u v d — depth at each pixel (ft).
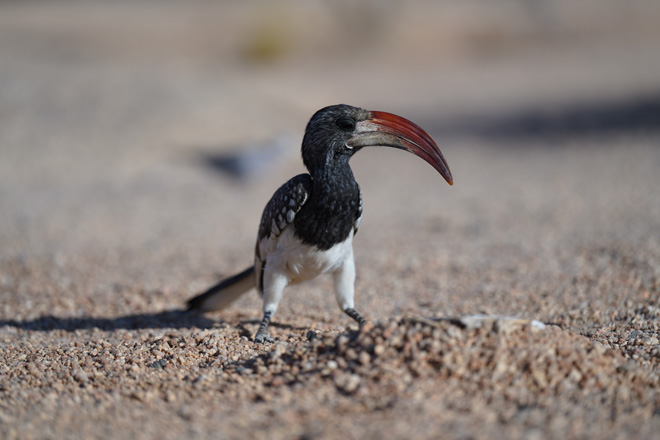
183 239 53.42
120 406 20.76
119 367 25.11
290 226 26.96
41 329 33.40
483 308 34.42
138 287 41.09
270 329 30.71
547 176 73.36
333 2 194.29
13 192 65.00
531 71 156.76
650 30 197.77
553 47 184.75
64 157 75.56
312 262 27.55
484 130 105.09
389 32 196.24
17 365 26.11
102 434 18.84
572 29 202.28
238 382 22.16
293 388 20.92
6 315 35.91
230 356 25.63
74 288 41.06
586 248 44.65
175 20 219.41
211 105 98.63
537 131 101.50
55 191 65.77
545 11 209.67
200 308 34.47
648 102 113.39
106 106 93.56
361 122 26.84
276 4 213.25
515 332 21.61
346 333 23.29
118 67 123.44
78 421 19.71
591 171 73.61
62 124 85.92
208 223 58.39
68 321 34.65
